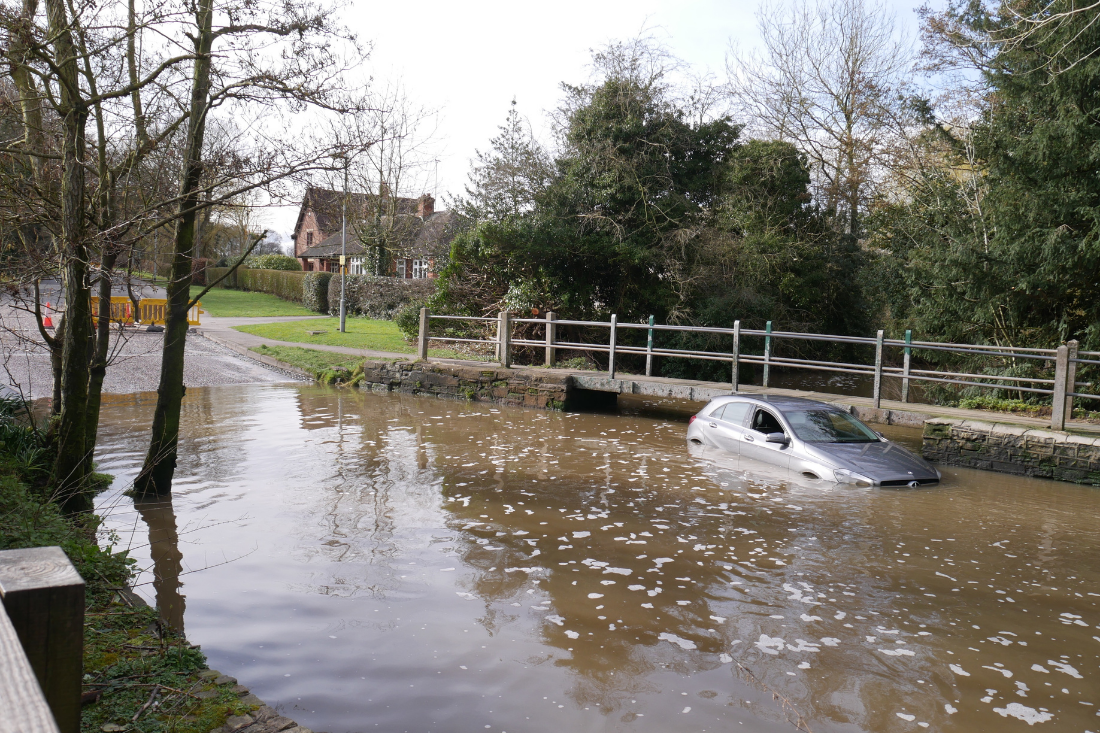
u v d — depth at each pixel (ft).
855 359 98.58
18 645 4.06
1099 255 44.27
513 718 13.42
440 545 22.94
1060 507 28.84
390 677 14.88
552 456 36.65
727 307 79.15
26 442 29.63
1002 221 50.57
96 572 19.07
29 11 23.48
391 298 116.98
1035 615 18.24
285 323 109.50
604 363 82.74
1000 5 53.78
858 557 22.22
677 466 34.47
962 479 34.04
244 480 30.94
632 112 80.02
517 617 17.78
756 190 85.56
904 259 68.08
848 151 96.94
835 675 15.15
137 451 36.14
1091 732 13.21
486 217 83.87
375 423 46.09
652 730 13.07
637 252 76.64
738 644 16.49
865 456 32.55
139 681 13.39
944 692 14.53
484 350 78.59
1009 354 37.70
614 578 20.33
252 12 24.17
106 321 28.78
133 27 23.32
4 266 24.89
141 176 28.09
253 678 14.78
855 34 95.50
